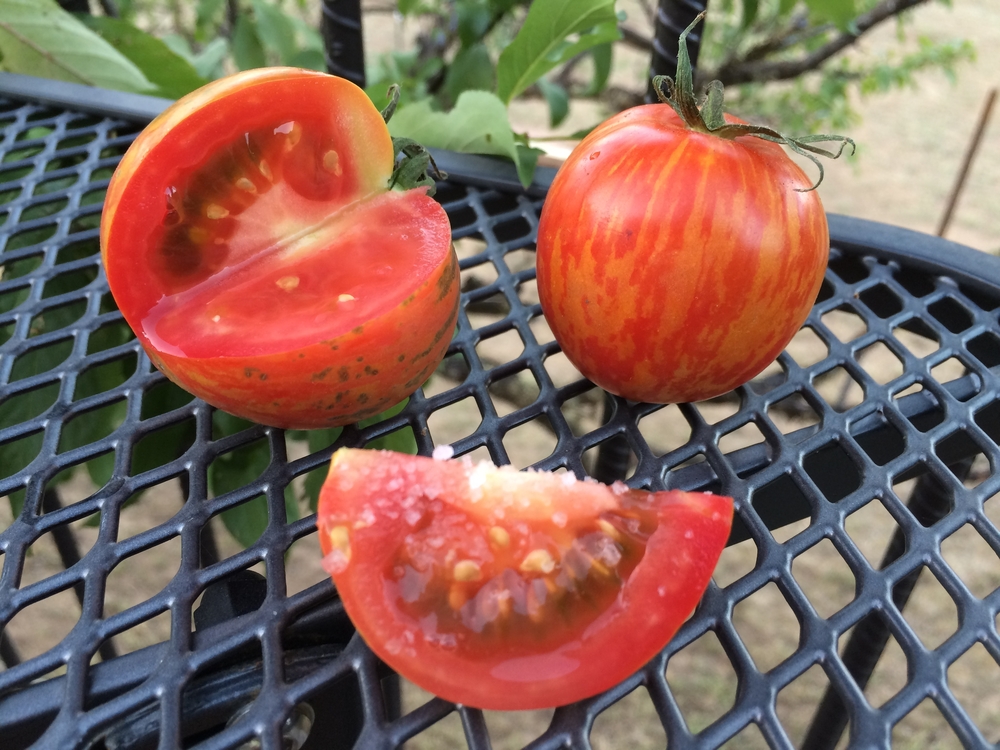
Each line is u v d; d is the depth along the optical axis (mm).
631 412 165
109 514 143
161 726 116
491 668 117
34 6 236
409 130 223
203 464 151
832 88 489
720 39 537
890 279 191
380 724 116
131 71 254
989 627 126
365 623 118
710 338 142
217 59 372
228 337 131
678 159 137
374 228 146
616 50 872
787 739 116
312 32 401
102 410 217
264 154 140
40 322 216
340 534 125
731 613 129
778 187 138
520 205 213
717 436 158
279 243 143
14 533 140
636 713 428
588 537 132
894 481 157
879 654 207
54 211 219
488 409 163
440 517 132
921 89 1028
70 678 121
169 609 130
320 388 133
